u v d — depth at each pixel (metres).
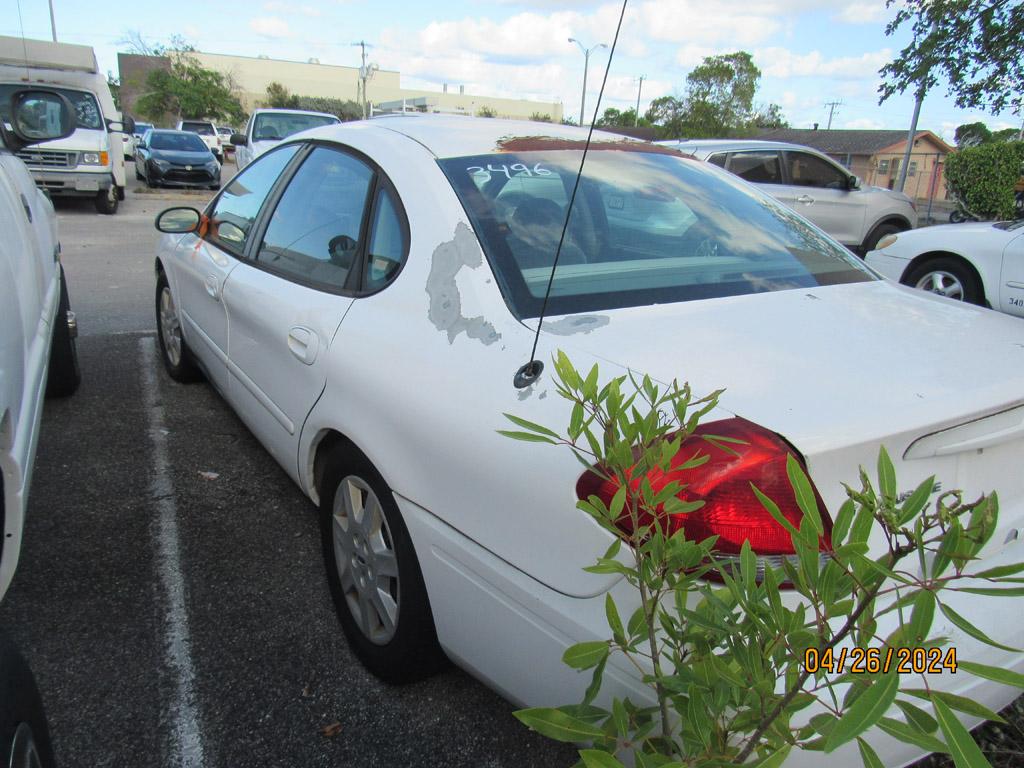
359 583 2.41
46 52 13.85
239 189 3.92
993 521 0.93
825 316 2.09
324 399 2.48
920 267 7.35
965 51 9.58
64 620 2.65
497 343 1.98
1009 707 2.28
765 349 1.82
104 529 3.24
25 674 1.54
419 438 2.03
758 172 10.27
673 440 1.47
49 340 3.08
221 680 2.40
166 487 3.62
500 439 1.81
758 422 1.52
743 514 1.45
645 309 2.06
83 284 8.16
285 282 2.99
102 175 14.05
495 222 2.30
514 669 1.84
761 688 1.13
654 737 1.46
